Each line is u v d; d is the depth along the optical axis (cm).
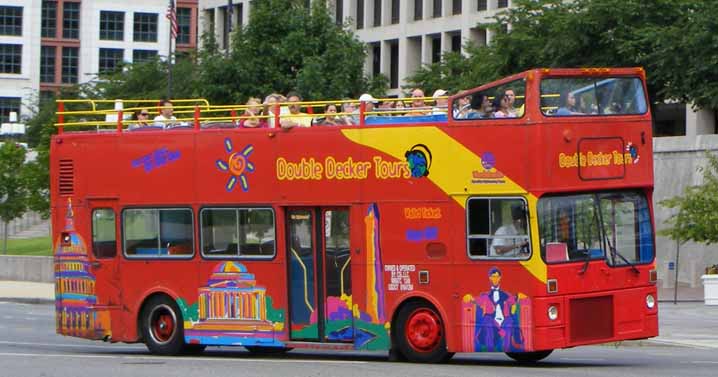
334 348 2539
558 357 2764
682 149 6262
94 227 2878
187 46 16012
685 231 5144
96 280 2869
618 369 2341
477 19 8600
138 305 2806
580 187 2367
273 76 6506
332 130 2556
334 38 6606
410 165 2466
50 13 15800
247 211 2659
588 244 2383
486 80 6788
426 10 9131
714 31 5922
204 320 2717
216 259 2698
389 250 2486
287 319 2605
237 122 2761
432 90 7419
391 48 9562
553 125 2345
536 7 6744
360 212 2517
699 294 5609
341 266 2548
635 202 2444
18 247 8312
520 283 2348
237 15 10762
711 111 7338
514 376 2172
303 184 2589
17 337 3500
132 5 15925
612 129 2409
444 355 2444
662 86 6219
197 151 2733
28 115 14625
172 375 2247
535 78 2345
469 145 2405
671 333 3538
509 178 2361
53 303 5159
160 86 10444
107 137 2861
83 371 2338
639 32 6119
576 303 2361
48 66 15800
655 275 2453
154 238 2794
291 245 2611
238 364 2480
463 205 2409
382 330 2495
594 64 6356
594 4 6319
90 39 15812
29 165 7550
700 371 2298
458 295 2414
